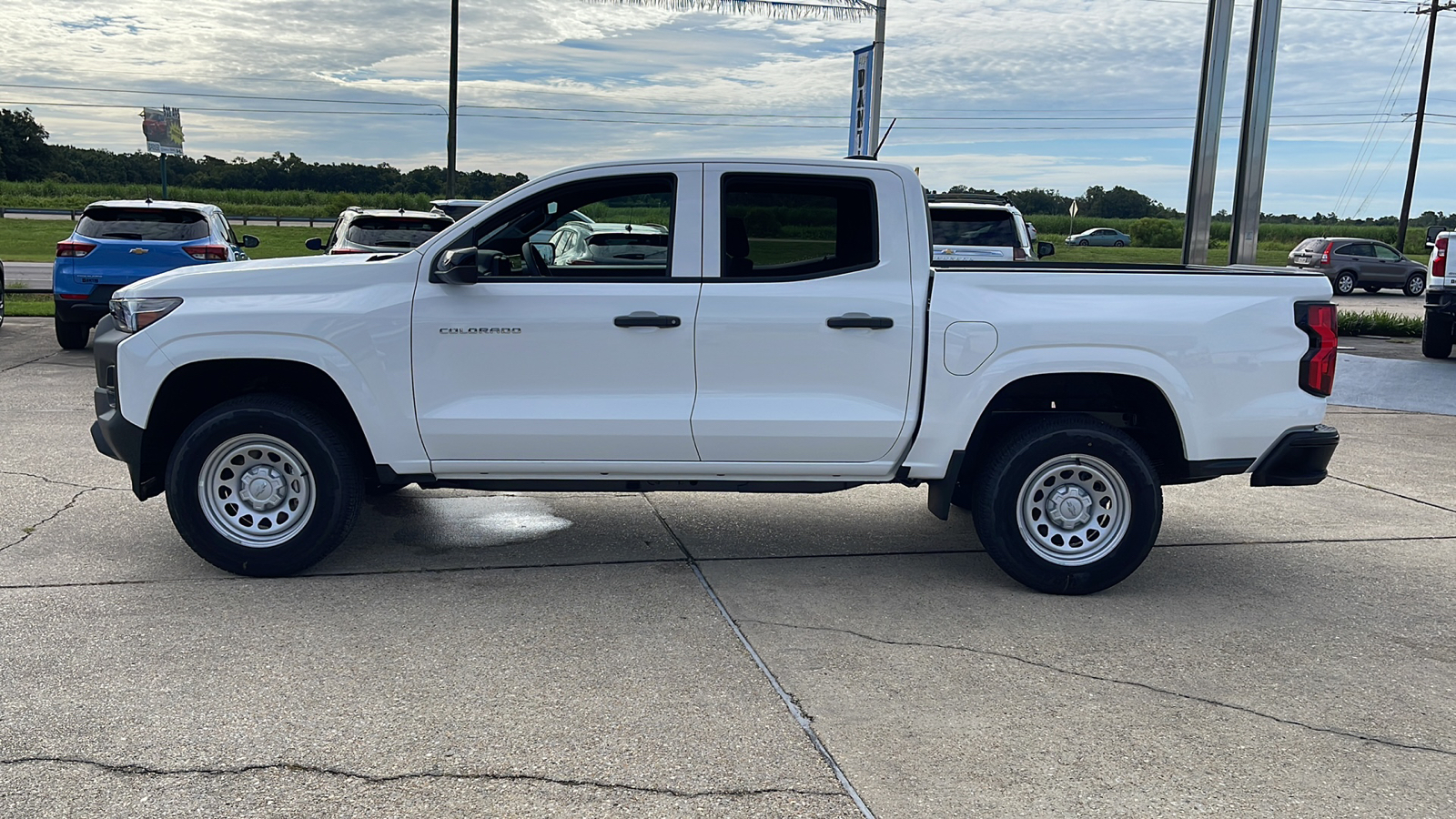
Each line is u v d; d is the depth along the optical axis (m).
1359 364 13.66
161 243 12.29
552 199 4.99
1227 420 4.98
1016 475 4.96
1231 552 5.86
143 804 3.05
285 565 5.00
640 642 4.34
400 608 4.68
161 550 5.41
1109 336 4.89
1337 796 3.25
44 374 10.88
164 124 44.44
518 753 3.39
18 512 6.00
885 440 4.99
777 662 4.16
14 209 52.78
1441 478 7.77
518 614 4.64
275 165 74.25
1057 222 62.78
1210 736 3.62
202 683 3.85
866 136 15.30
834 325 4.89
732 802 3.14
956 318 4.90
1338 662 4.30
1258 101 11.56
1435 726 3.74
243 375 5.31
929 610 4.82
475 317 4.88
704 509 6.60
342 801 3.09
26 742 3.39
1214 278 4.98
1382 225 60.12
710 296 4.90
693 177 4.96
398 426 4.95
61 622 4.41
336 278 4.95
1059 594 5.07
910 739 3.55
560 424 4.92
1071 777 3.32
